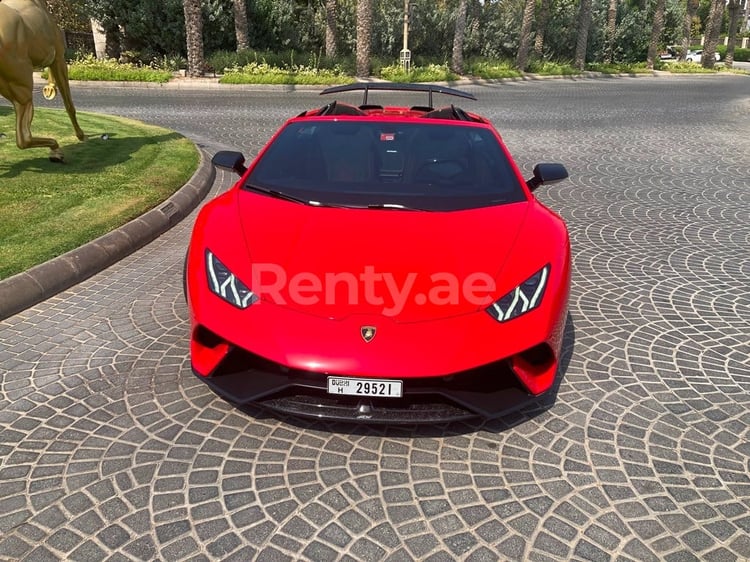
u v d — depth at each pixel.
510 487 2.62
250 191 3.60
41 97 16.98
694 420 3.14
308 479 2.64
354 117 4.21
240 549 2.25
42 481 2.59
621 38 47.22
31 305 4.43
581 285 5.08
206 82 23.14
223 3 27.89
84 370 3.53
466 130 4.14
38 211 6.07
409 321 2.65
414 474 2.69
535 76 34.06
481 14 37.84
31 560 2.18
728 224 7.04
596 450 2.88
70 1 28.56
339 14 32.12
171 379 3.45
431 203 3.43
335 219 3.23
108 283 4.92
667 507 2.51
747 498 2.57
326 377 2.62
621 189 8.83
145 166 8.27
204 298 2.86
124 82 22.20
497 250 3.03
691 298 4.82
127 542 2.27
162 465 2.71
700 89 29.83
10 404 3.17
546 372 2.88
